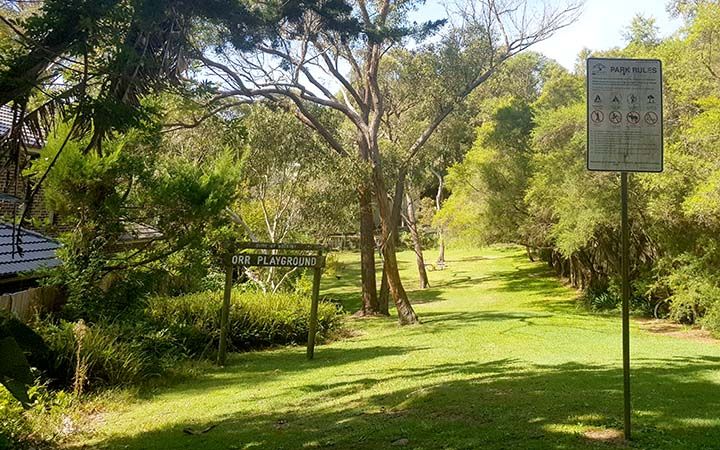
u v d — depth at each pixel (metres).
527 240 28.31
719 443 4.66
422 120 25.06
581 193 18.97
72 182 10.59
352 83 25.56
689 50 13.99
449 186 32.59
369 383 8.42
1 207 12.34
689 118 14.02
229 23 7.36
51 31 4.71
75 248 10.91
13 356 4.29
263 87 17.00
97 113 4.86
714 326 15.34
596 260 25.78
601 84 4.76
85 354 8.38
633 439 4.79
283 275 20.41
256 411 7.05
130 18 4.99
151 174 11.69
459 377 8.43
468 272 41.28
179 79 6.65
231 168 12.62
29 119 5.20
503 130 27.16
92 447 5.86
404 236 51.94
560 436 4.92
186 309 13.16
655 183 14.68
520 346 12.61
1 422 5.94
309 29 13.54
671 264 17.67
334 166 18.77
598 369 8.91
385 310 22.84
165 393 8.61
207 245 12.30
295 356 12.27
